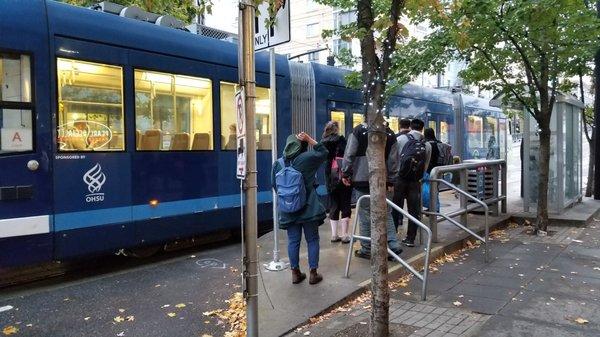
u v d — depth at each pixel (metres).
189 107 7.88
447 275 6.41
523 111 10.84
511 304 5.27
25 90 6.03
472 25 8.27
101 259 7.68
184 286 6.31
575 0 7.71
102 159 6.70
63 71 6.36
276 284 5.89
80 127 6.51
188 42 7.93
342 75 11.58
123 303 5.69
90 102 6.61
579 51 8.79
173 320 5.17
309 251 5.87
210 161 8.16
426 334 4.48
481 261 7.13
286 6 5.87
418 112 15.34
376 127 4.18
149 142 7.29
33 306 5.59
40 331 4.91
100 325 5.05
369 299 5.59
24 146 5.98
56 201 6.22
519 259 7.23
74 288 6.25
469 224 9.38
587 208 11.35
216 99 8.29
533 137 10.91
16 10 6.00
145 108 7.26
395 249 6.65
